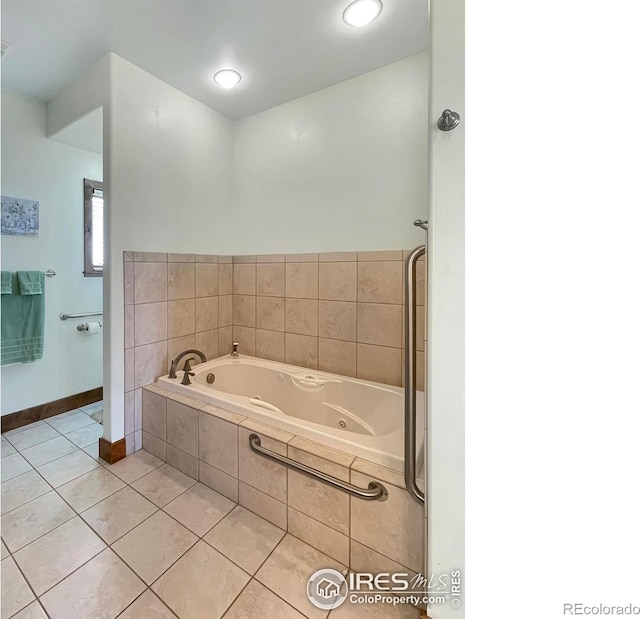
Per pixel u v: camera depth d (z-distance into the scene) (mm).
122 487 1726
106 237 1890
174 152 2209
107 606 1098
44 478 1792
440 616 652
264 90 2227
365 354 2082
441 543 662
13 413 2355
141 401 2076
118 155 1884
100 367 2867
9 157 2225
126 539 1384
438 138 616
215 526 1475
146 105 2020
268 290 2502
